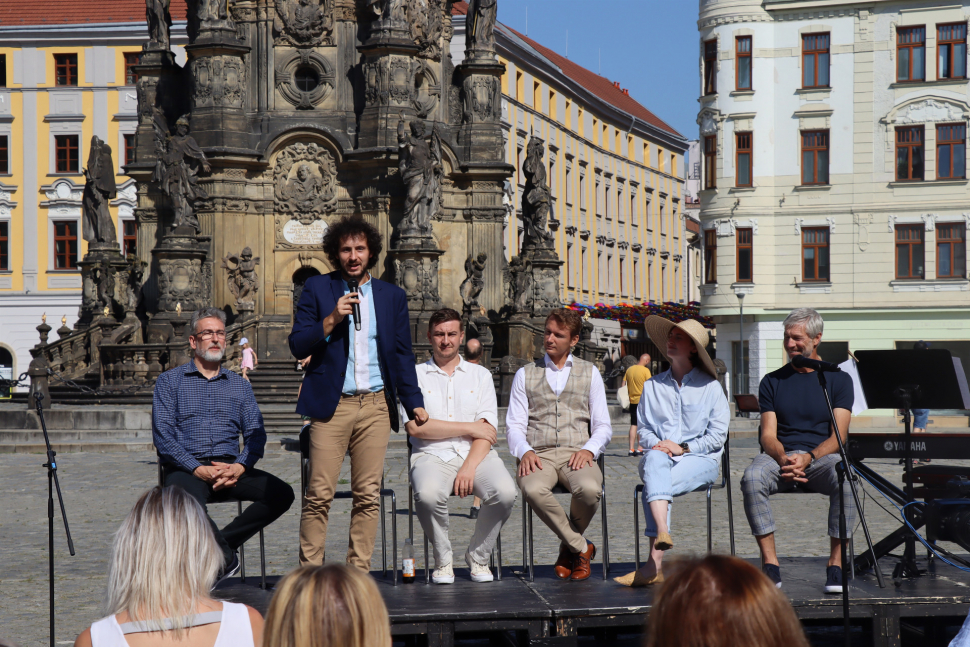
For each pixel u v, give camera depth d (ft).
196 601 14.97
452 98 126.11
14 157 209.67
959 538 28.40
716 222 156.97
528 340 119.75
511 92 204.74
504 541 45.75
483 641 31.53
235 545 30.27
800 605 26.91
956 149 147.23
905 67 148.87
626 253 270.46
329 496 29.17
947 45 147.02
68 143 210.18
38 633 30.32
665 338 31.50
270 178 120.57
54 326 208.13
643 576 28.71
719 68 155.74
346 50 120.98
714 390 30.63
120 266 125.29
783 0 152.56
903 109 148.66
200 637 14.97
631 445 82.33
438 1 123.95
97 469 75.20
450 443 30.37
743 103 154.61
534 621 26.03
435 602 27.02
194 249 113.29
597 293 252.21
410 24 120.57
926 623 31.01
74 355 118.11
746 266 155.43
